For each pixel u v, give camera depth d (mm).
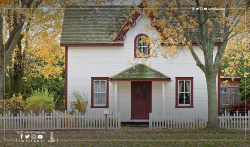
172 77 22719
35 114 21094
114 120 20344
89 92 22672
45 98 23312
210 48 18781
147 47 22656
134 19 22422
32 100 22625
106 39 22672
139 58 22625
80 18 23750
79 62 22688
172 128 19672
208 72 18516
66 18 23719
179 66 22734
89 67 22703
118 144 14289
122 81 22969
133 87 23031
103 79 22672
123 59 22688
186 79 22750
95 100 22859
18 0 19922
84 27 23297
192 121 19828
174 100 22766
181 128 19656
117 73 22641
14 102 21016
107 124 19734
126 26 21781
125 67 22688
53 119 20203
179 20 18547
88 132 18172
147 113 23000
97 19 23719
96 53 22750
